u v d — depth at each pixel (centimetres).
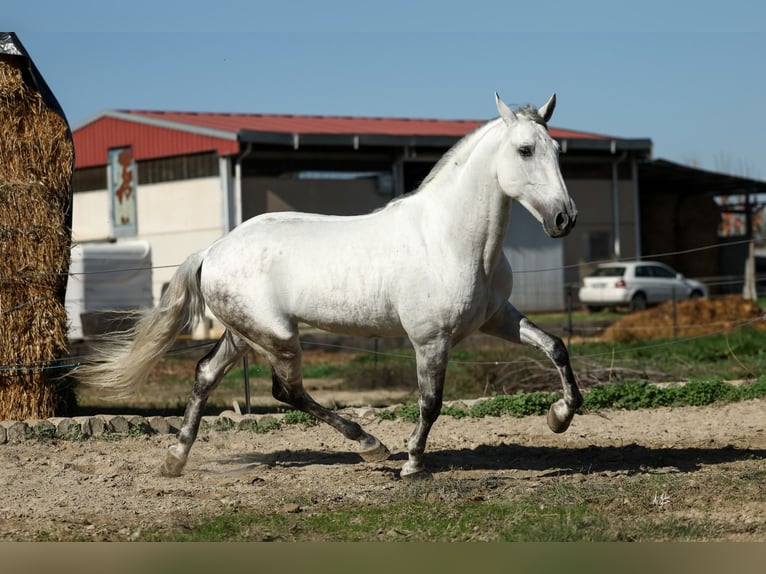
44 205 1024
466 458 882
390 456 899
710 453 881
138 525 645
